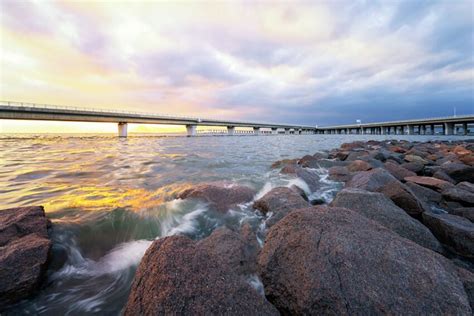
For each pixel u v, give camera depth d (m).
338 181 9.59
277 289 2.90
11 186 8.54
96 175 10.87
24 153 18.06
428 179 8.17
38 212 4.82
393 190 5.93
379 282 2.50
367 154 15.41
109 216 5.68
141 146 27.72
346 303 2.37
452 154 14.66
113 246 4.75
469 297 2.54
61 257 4.15
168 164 14.61
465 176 9.12
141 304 2.48
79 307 3.37
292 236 3.27
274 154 21.44
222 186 7.60
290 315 2.69
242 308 2.43
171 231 5.39
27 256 3.50
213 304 2.39
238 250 3.90
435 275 2.55
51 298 3.44
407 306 2.30
